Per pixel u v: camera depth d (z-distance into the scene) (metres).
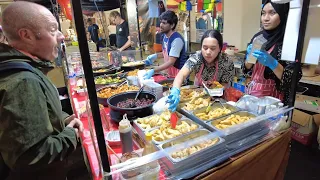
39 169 0.97
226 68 1.76
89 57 0.66
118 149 1.06
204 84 1.66
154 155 0.86
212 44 1.57
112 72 2.38
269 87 1.65
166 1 2.79
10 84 0.79
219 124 1.16
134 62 2.64
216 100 1.46
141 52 3.03
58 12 2.01
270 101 1.30
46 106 0.88
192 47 3.03
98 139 0.74
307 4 1.01
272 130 1.20
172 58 2.32
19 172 0.94
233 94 1.58
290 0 1.06
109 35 3.48
